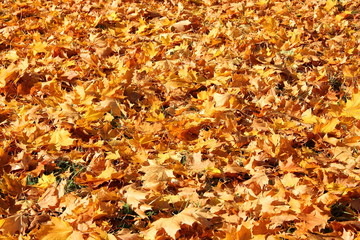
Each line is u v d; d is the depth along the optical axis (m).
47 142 2.98
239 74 3.42
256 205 2.72
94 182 2.84
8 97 3.29
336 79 3.47
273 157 2.94
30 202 2.75
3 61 3.54
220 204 2.75
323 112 3.21
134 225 2.71
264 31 3.88
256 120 3.13
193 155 2.91
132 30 4.05
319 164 2.91
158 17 4.30
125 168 2.92
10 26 3.90
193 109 3.27
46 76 3.38
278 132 3.08
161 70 3.48
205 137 3.04
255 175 2.85
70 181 2.86
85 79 3.46
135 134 3.01
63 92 3.29
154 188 2.80
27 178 2.86
